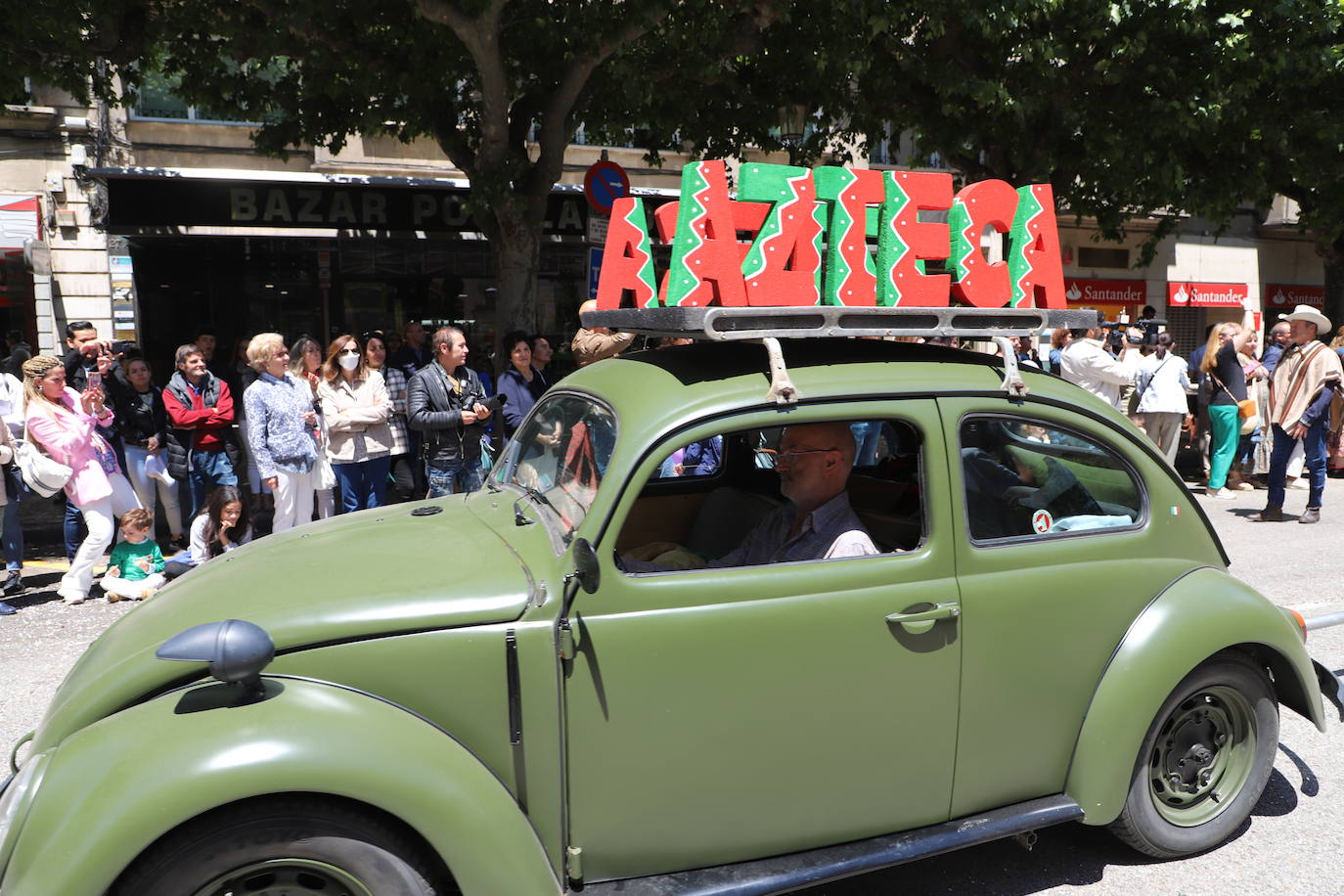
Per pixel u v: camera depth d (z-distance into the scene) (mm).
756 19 8625
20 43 8016
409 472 8109
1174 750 3146
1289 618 3414
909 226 2869
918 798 2746
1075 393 3047
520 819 2293
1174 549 3100
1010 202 3025
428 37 8758
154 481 7945
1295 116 11172
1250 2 9922
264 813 2113
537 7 8602
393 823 2238
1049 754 2914
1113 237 13023
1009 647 2789
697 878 2516
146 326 13266
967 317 2887
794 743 2572
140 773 2025
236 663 2080
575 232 14258
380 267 13797
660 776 2465
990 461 2869
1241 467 11211
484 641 2344
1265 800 3643
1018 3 8711
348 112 10062
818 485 2904
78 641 5594
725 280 2699
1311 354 8594
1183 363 9844
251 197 12609
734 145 11086
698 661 2457
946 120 11273
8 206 12211
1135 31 9586
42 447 6180
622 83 9289
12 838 2031
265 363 6773
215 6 8531
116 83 12680
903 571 2660
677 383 2703
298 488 6914
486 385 9930
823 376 2732
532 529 2727
